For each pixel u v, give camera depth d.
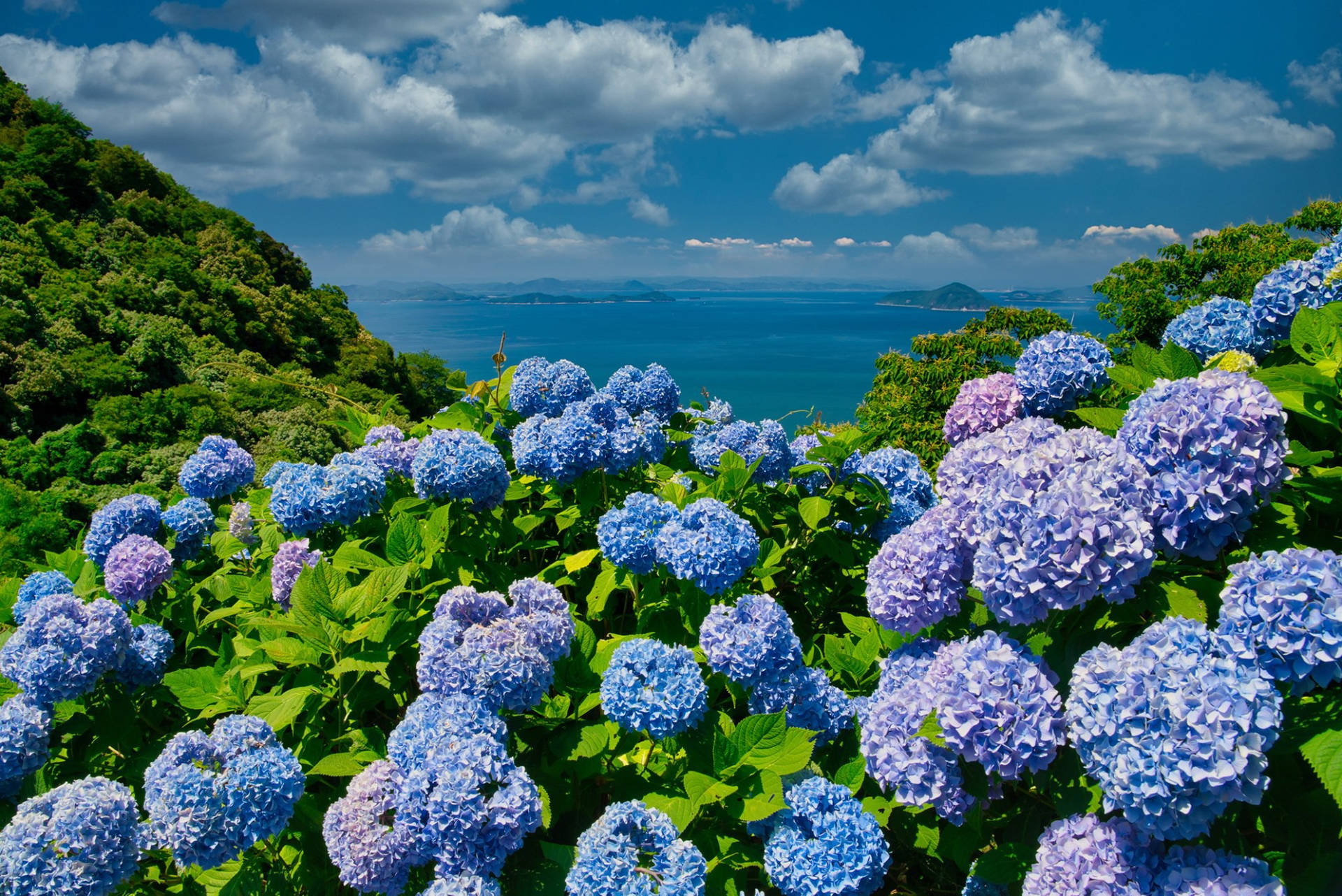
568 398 4.69
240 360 57.97
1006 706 2.08
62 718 2.96
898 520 3.93
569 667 2.94
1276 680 1.92
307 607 2.78
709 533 3.01
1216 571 2.43
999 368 18.28
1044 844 2.06
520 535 3.85
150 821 2.34
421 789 2.21
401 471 4.17
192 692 2.90
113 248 67.81
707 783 2.37
